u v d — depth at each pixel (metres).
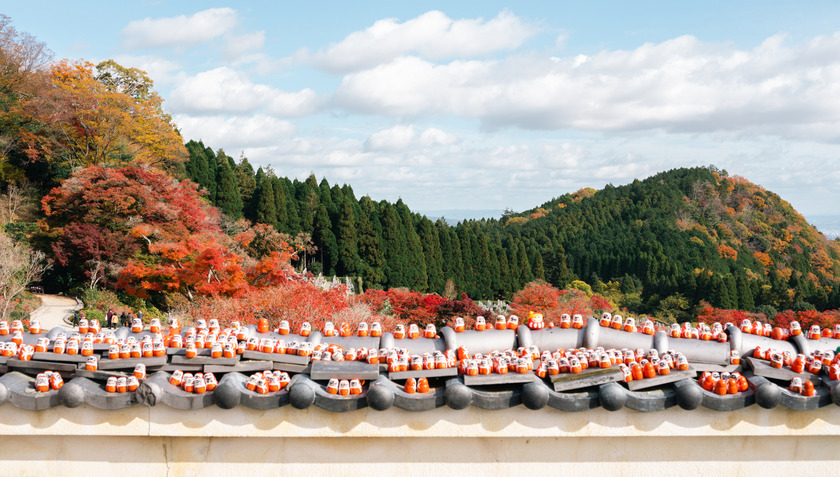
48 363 5.18
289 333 5.98
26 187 37.38
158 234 31.89
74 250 30.77
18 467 5.14
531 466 5.24
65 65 40.00
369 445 5.16
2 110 38.19
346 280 47.94
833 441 5.27
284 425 4.97
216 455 5.15
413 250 54.19
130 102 39.53
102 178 32.22
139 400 4.83
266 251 39.62
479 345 5.70
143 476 5.17
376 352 5.40
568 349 5.68
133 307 29.14
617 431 5.03
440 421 4.98
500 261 64.50
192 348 5.31
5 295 24.17
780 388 5.00
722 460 5.27
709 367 5.45
